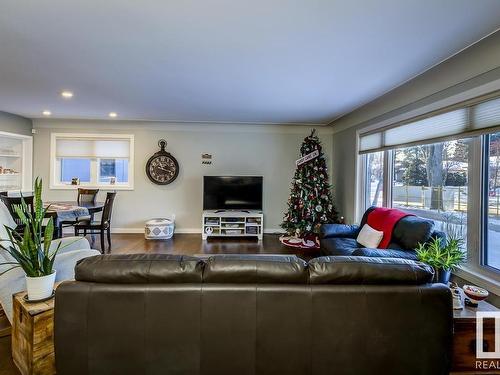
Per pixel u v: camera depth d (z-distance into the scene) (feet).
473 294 6.10
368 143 14.79
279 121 18.43
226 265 4.83
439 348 4.88
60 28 6.84
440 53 8.03
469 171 8.71
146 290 4.66
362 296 4.75
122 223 19.54
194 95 12.51
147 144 19.43
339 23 6.53
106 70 9.62
